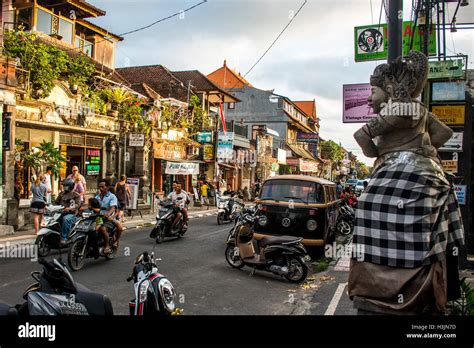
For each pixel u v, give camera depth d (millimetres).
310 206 10969
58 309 3967
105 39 25344
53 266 4000
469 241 9141
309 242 10805
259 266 8719
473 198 9266
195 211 23453
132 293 6957
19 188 14648
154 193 22188
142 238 13117
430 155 3383
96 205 8992
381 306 3191
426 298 3076
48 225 9289
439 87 8516
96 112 19219
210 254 11000
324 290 7676
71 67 18266
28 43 15586
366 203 3283
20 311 4113
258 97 52156
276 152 46031
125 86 22953
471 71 10852
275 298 7168
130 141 20859
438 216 3164
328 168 67438
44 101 16344
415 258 3072
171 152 25781
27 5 19641
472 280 7238
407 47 11578
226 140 30344
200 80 36188
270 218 11172
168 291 4605
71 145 17938
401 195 3158
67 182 10492
